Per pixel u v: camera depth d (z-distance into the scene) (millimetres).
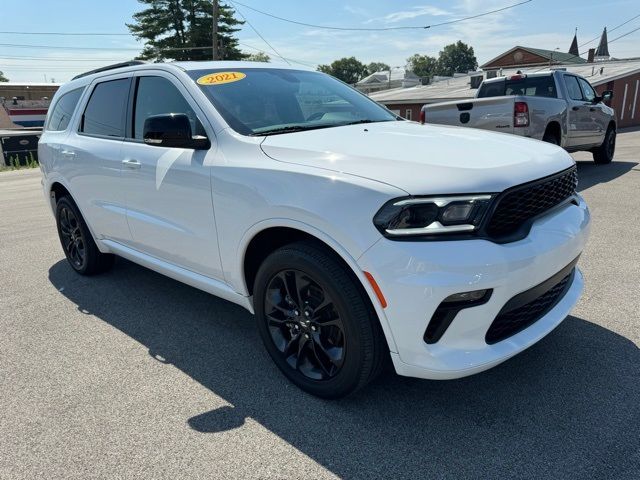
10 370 3234
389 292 2281
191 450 2441
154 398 2875
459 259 2211
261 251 3051
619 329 3373
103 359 3338
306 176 2559
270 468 2307
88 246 4711
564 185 2859
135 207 3752
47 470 2342
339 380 2635
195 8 51375
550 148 3037
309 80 4023
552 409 2605
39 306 4270
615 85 27203
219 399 2846
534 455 2299
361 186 2365
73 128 4613
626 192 7406
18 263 5543
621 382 2803
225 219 2980
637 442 2340
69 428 2635
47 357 3389
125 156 3762
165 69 3621
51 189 5023
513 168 2500
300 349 2838
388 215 2268
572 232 2693
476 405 2676
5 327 3877
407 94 32938
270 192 2680
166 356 3354
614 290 3971
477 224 2287
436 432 2488
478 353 2355
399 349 2363
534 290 2480
